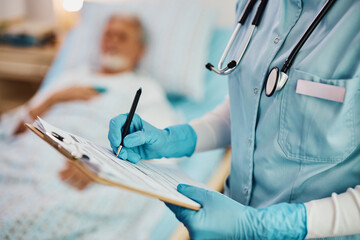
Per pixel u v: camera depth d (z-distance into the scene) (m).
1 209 1.30
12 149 1.66
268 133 0.77
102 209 1.35
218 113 1.03
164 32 2.28
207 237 0.68
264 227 0.67
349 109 0.68
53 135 0.67
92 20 2.39
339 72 0.68
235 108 0.85
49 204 1.31
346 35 0.67
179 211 0.71
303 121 0.71
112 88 2.04
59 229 1.26
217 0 2.41
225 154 1.66
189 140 0.95
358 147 0.70
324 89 0.68
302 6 0.76
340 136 0.69
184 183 0.82
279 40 0.76
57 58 2.44
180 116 2.06
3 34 2.67
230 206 0.70
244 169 0.84
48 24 2.93
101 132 1.78
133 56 2.25
